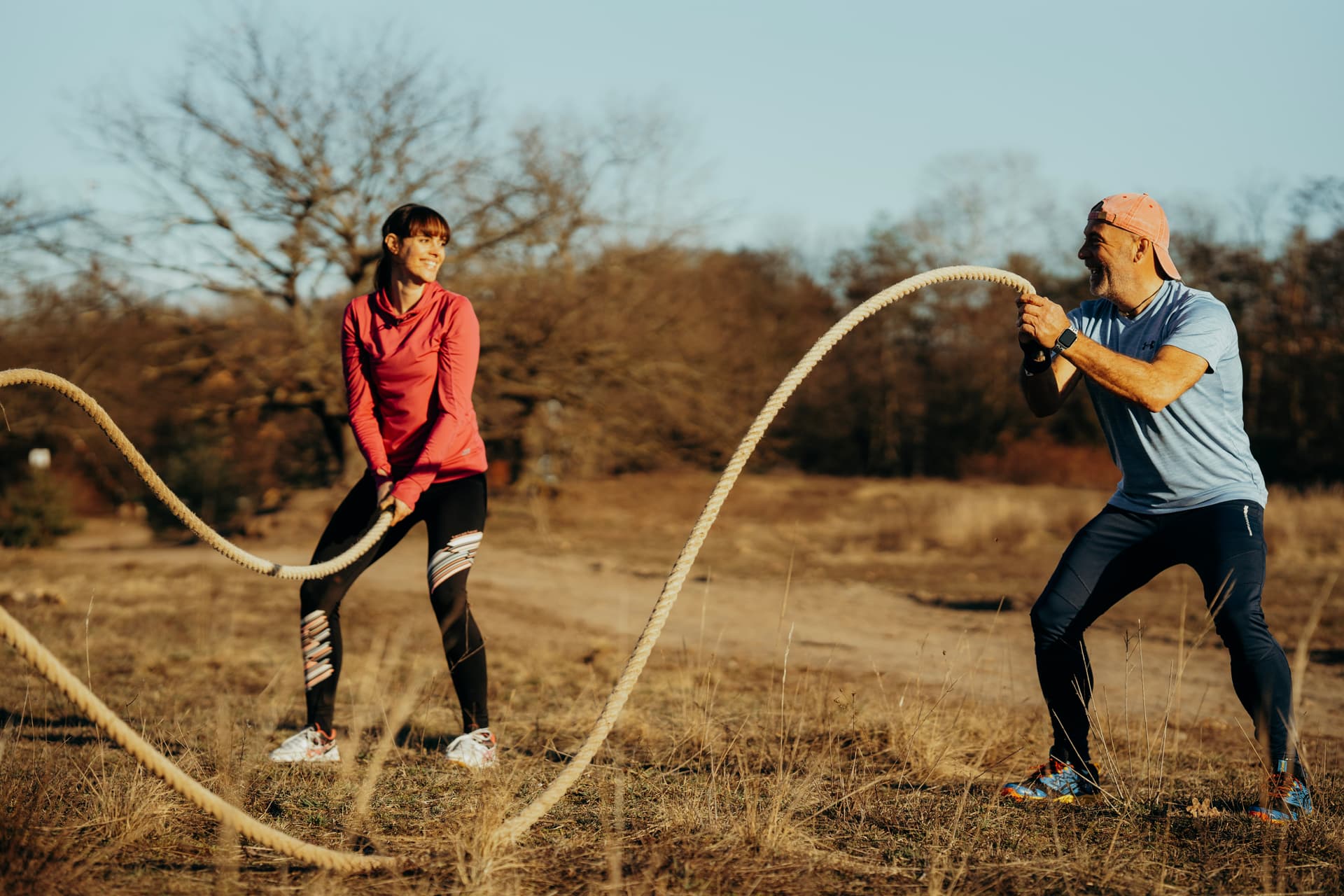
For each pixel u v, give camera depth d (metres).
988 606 11.76
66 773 3.60
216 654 7.79
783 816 3.20
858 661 8.01
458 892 2.66
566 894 2.69
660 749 4.61
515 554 18.91
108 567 16.47
